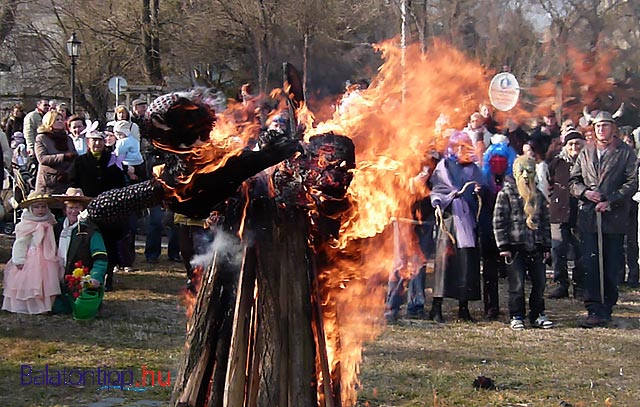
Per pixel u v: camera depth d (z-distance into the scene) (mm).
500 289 11734
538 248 9312
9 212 15898
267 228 3918
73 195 9164
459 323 9414
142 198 3809
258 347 3795
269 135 3863
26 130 13609
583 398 6383
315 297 3947
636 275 12406
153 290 10711
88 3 27016
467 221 9328
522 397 6355
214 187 3752
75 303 8773
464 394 6387
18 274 9055
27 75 29719
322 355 3867
